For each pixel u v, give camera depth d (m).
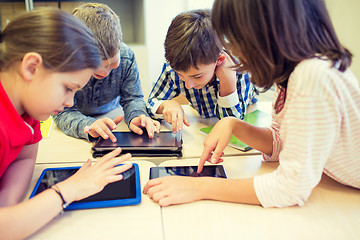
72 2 2.34
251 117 1.26
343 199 0.70
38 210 0.58
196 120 1.27
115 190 0.72
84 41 0.67
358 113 0.63
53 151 0.97
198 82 1.07
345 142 0.65
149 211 0.66
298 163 0.62
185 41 0.97
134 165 0.84
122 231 0.60
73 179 0.67
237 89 1.33
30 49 0.60
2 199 0.66
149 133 1.01
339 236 0.58
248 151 0.96
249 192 0.68
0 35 0.63
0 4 2.24
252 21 0.60
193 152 0.96
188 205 0.68
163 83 1.41
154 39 3.36
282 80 0.65
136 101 1.29
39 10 0.64
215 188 0.70
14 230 0.55
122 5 2.93
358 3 2.23
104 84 1.25
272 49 0.61
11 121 0.64
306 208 0.67
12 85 0.63
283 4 0.58
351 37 2.28
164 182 0.73
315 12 0.62
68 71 0.64
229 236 0.59
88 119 1.10
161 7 3.26
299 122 0.60
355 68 2.33
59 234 0.59
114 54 0.99
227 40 0.67
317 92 0.58
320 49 0.62
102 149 0.92
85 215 0.65
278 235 0.59
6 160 0.67
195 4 3.29
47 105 0.65
